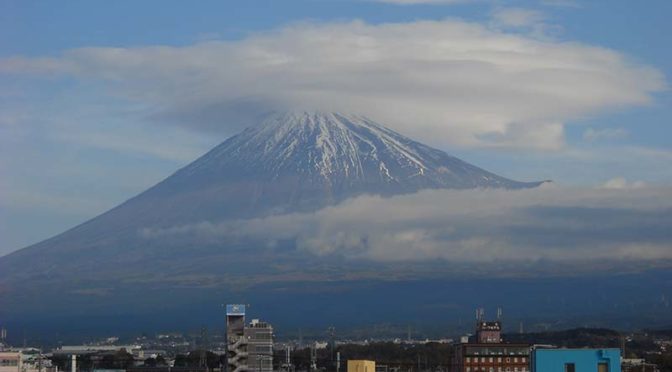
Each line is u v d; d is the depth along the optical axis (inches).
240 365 7357.3
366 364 7416.3
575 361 5418.3
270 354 7411.4
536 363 5418.3
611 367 5418.3
